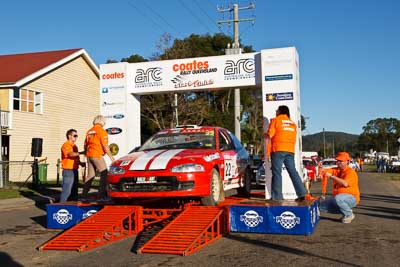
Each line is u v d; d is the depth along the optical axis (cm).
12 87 2483
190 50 3834
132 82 1250
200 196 832
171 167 810
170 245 692
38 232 914
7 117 2475
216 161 895
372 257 646
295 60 1075
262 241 768
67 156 1071
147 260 644
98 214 853
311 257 650
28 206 1507
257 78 1134
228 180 979
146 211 905
